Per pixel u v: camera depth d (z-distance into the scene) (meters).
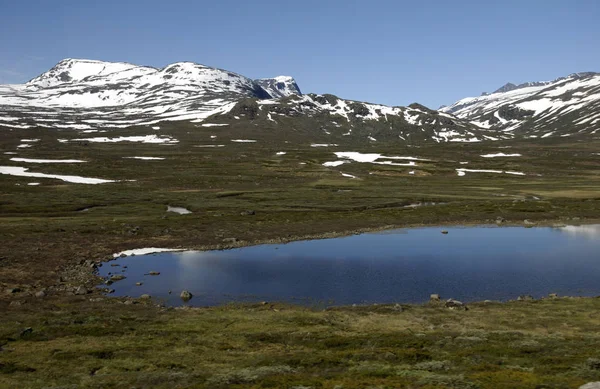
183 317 39.66
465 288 51.03
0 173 163.00
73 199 119.56
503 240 78.75
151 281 53.97
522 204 113.25
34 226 82.81
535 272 57.31
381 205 116.88
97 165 189.50
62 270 57.59
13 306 42.38
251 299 47.28
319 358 27.38
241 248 73.31
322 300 46.91
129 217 96.94
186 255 67.94
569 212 104.06
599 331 34.06
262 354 29.52
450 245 74.88
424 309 42.47
